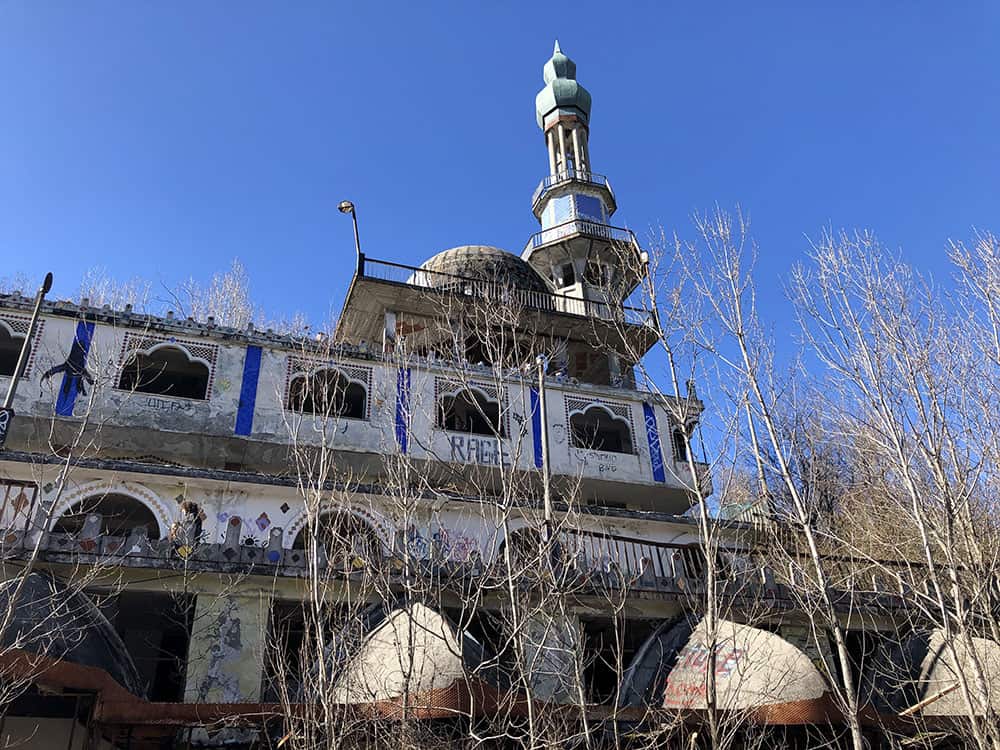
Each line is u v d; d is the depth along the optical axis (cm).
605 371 3128
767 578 1675
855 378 1395
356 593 1509
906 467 1282
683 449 2688
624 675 1561
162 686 1853
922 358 1370
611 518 2186
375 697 1089
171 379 2475
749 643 1355
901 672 1505
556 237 3669
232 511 1911
